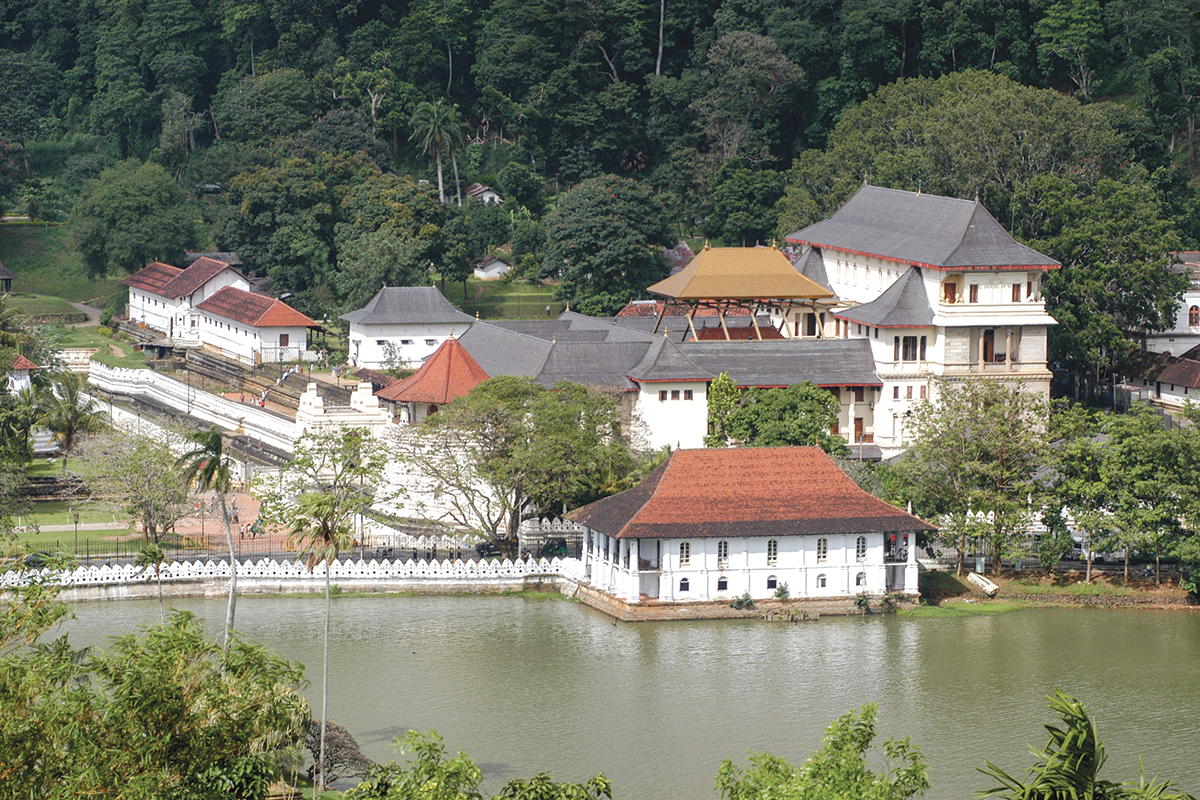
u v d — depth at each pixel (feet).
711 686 467.93
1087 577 569.64
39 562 529.04
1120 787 279.49
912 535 548.72
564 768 408.26
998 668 489.26
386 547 579.89
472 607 542.98
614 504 545.85
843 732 319.06
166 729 301.02
